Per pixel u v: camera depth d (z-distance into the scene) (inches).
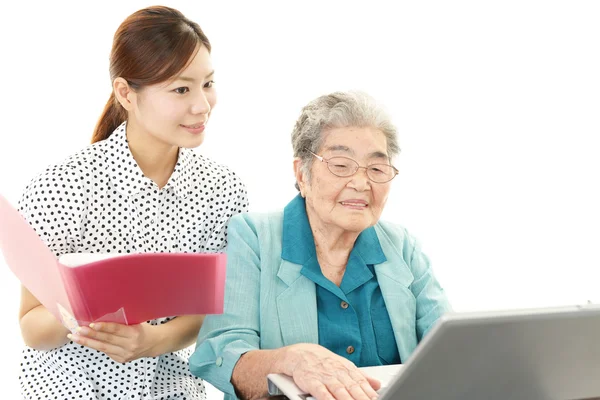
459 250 136.4
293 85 128.0
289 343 71.4
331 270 75.6
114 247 77.4
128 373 76.2
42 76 114.6
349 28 130.1
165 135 74.9
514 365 45.3
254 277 74.0
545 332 44.2
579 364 47.2
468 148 136.2
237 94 127.0
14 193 113.3
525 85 135.2
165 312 62.5
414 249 80.6
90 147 78.0
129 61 73.2
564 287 134.3
